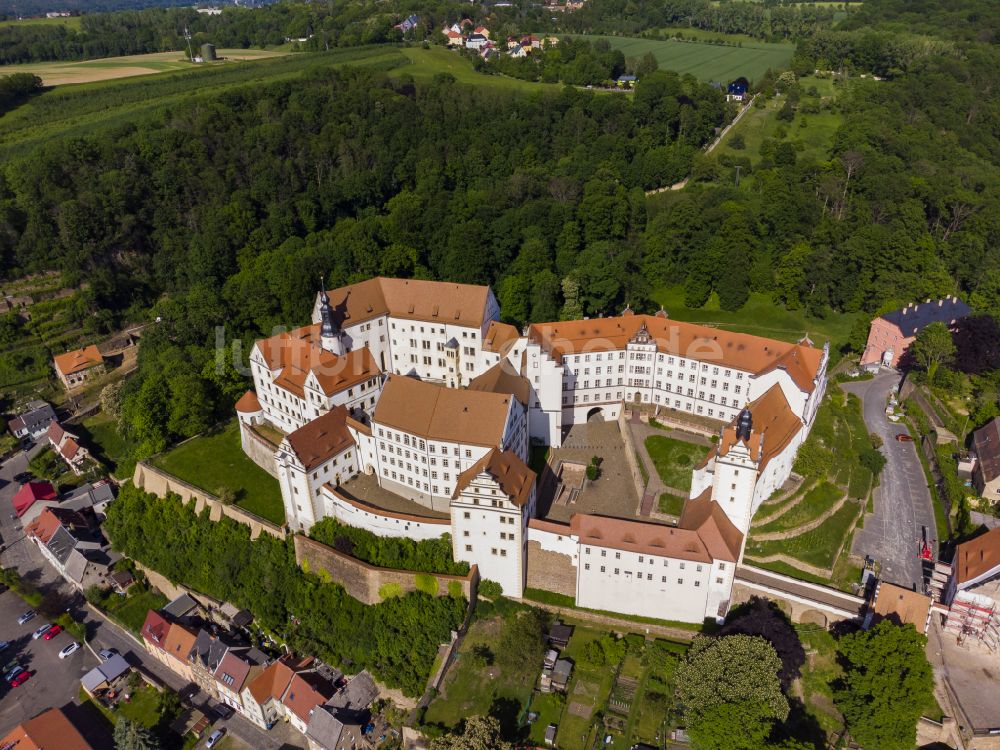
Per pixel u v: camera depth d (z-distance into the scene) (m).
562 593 116.69
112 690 126.31
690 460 131.88
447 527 117.06
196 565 136.25
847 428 147.38
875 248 192.50
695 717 93.50
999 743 93.25
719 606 108.38
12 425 179.25
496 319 155.00
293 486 123.75
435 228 188.12
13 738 112.00
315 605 122.19
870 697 97.06
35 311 196.25
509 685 107.44
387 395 124.31
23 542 157.50
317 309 146.00
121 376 192.12
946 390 157.12
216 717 119.88
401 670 112.38
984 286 192.12
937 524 125.06
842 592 108.94
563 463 135.50
